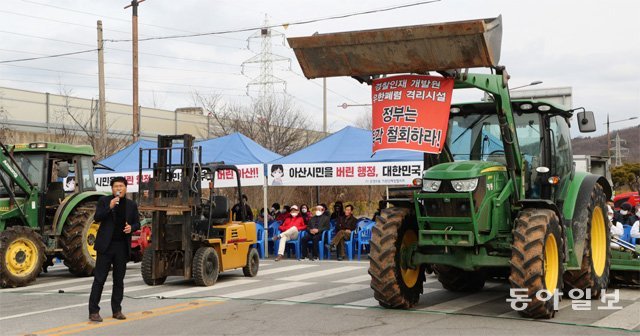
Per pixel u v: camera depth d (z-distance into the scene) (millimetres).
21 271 12617
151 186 12094
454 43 7738
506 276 11094
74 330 7953
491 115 9648
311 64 8516
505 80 8438
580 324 7969
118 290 8617
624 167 43844
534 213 8414
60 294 11344
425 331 7645
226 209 12789
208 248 12133
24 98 28266
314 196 31234
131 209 8625
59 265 17641
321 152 18141
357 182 17172
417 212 8727
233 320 8438
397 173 16812
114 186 8500
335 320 8344
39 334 7750
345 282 12211
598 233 10320
